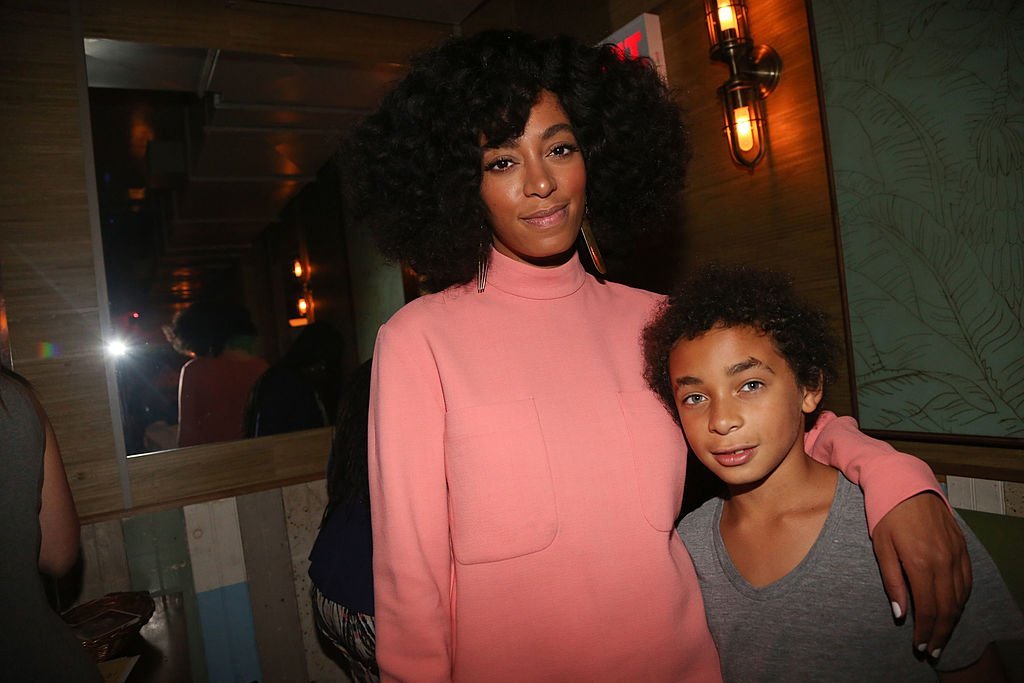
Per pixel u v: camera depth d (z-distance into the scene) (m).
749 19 1.75
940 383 1.39
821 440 0.98
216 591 2.07
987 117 1.26
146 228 5.46
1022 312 1.24
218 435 2.25
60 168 1.92
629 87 1.14
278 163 3.88
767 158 1.75
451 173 0.98
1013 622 0.76
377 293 3.38
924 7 1.35
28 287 1.88
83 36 1.98
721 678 0.94
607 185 1.13
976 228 1.30
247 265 6.00
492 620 0.88
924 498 0.79
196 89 2.79
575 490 0.91
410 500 0.89
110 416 1.98
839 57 1.52
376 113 1.16
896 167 1.43
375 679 1.32
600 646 0.89
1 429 0.88
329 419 2.35
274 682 2.13
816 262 1.66
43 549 1.02
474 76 0.96
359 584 1.29
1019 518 1.29
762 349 0.83
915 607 0.74
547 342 0.99
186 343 2.40
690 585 0.95
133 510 1.98
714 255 1.93
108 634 1.49
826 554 0.84
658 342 0.94
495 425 0.91
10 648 0.85
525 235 0.94
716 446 0.85
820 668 0.83
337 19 2.42
